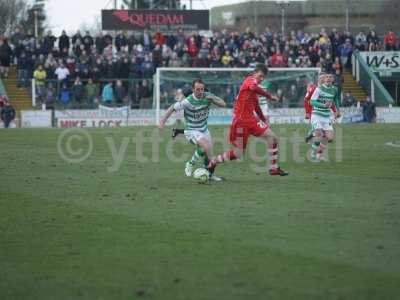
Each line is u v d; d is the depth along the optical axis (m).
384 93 75.44
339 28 125.56
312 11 127.81
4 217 21.61
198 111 28.22
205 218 21.02
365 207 22.52
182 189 26.33
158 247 17.77
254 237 18.61
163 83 71.19
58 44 74.88
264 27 128.88
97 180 28.81
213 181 28.28
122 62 71.81
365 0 125.44
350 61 80.00
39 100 70.94
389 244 17.83
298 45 77.31
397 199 23.94
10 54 74.56
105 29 82.56
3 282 15.35
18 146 43.28
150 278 15.39
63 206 23.17
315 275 15.41
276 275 15.44
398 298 14.03
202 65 73.69
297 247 17.58
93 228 19.95
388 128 58.19
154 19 83.12
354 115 71.62
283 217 21.05
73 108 70.88
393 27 121.69
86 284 15.11
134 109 71.19
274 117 71.00
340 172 30.95
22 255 17.34
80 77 71.56
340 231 19.22
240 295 14.27
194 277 15.39
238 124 28.09
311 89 37.19
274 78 72.81
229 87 71.88
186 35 87.38
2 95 69.62
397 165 33.31
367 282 14.94
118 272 15.85
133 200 24.12
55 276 15.68
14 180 28.97
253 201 23.72
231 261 16.47
